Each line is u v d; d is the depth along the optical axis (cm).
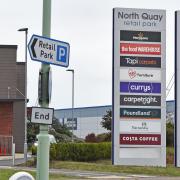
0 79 7881
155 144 3569
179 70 3675
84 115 11744
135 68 3591
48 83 1257
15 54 7925
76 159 4484
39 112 1235
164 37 3634
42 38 1249
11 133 7094
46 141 1235
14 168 3700
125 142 3538
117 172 3456
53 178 2869
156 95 3600
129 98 3569
